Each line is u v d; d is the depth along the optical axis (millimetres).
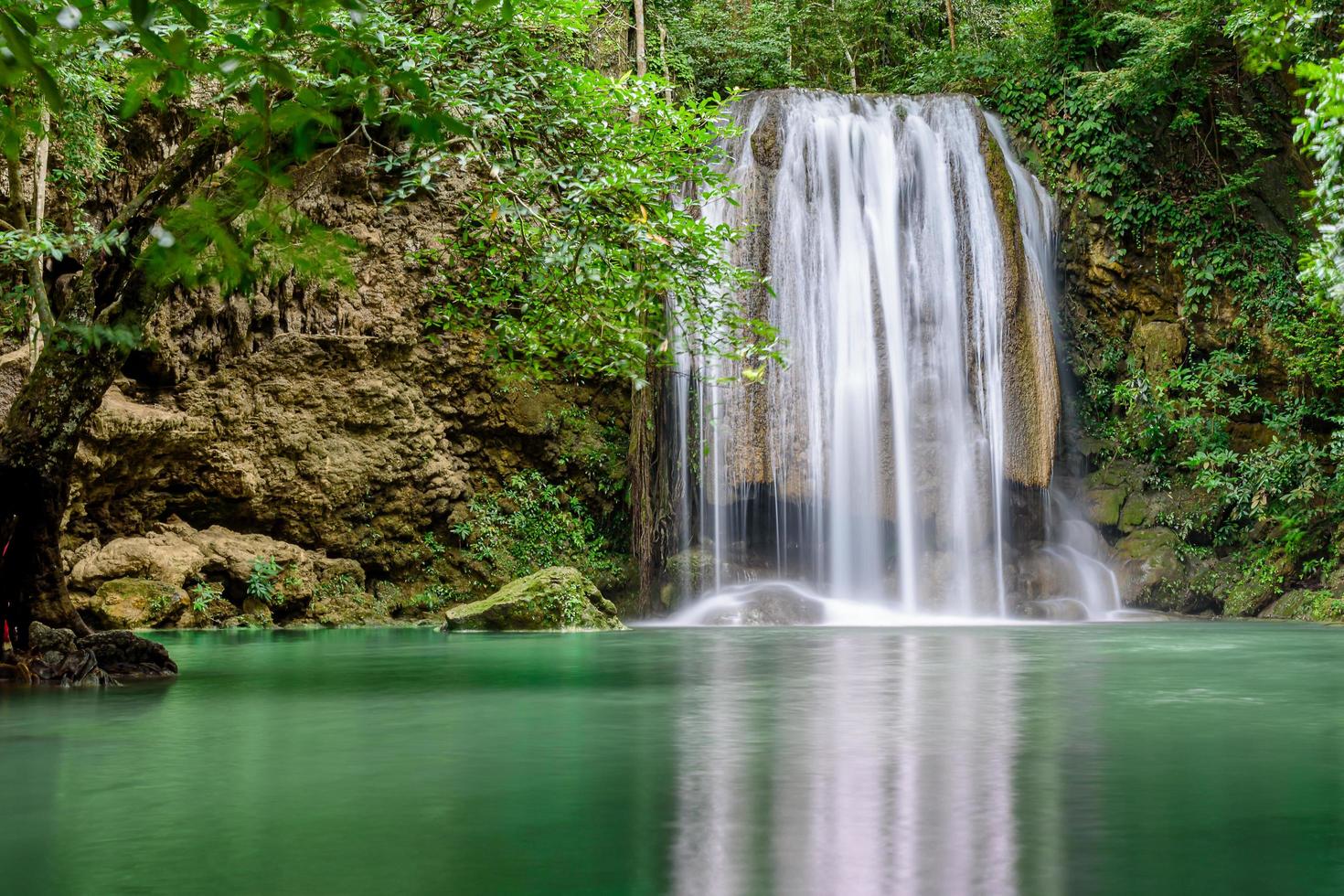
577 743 5129
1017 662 10141
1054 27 25188
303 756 4777
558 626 15961
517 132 7734
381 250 20500
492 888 2658
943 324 21891
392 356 20438
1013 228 22000
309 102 2188
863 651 11703
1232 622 19562
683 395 21031
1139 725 5719
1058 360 23938
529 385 21047
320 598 19234
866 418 21375
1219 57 24406
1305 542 21250
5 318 12828
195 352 19062
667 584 20500
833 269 21797
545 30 9961
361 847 3092
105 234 7504
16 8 1830
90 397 8898
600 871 2809
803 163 22062
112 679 8422
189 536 18641
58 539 8977
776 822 3398
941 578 20938
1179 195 24094
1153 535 22312
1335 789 3939
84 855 3012
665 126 9055
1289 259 23797
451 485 20703
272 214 2117
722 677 8578
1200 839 3150
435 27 7707
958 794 3854
